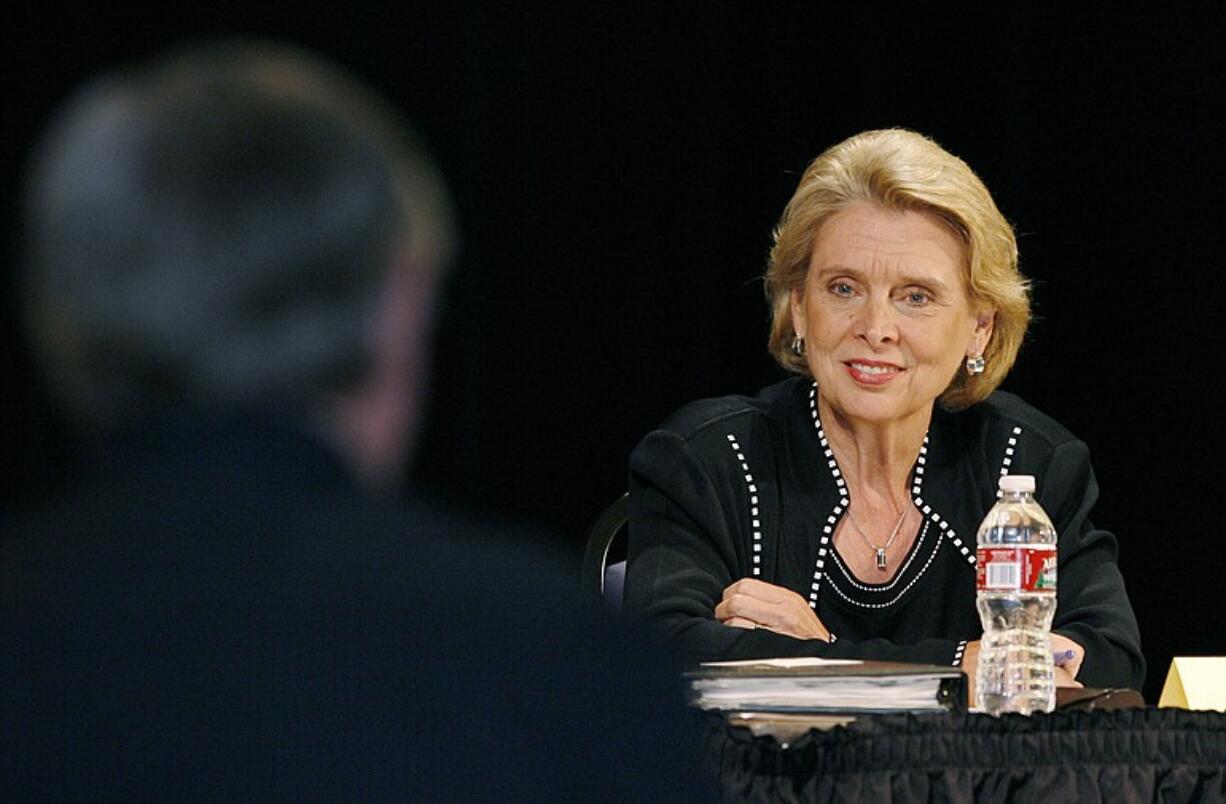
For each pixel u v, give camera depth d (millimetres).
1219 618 14578
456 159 14828
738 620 7812
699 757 2824
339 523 2762
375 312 2799
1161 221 14570
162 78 2834
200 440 2756
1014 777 5328
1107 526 14734
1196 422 14602
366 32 14461
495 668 2688
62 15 13617
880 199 8375
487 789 2623
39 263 2773
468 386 15336
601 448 15609
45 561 2715
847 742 5258
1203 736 5422
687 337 15523
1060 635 7738
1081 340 14742
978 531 8375
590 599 2848
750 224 15352
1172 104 14492
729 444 8727
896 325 8289
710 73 15305
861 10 14984
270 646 2633
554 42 15234
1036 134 14703
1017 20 14656
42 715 2588
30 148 13555
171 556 2703
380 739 2602
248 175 2734
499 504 15555
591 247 15422
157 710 2584
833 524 8570
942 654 7242
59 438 13633
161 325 2711
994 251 8398
